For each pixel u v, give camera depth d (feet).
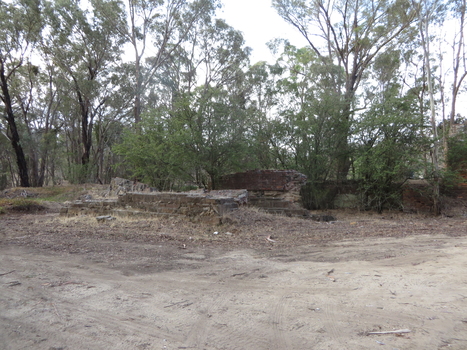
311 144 70.95
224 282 17.53
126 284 17.16
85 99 116.57
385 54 92.27
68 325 12.36
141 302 14.60
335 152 71.15
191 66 123.03
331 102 69.41
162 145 59.77
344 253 24.50
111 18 102.01
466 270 18.21
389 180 63.36
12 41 99.40
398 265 20.20
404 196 64.80
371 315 12.75
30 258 22.56
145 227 35.19
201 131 59.06
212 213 37.22
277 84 84.48
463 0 69.82
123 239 29.63
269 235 32.83
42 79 126.11
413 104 62.90
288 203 55.21
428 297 14.42
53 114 143.02
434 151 60.13
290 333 11.45
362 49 85.97
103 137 140.26
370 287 16.03
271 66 108.99
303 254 24.52
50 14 96.12
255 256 23.91
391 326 11.78
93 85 110.32
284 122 72.95
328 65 89.92
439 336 10.95
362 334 11.23
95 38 106.22
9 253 23.97
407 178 64.34
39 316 13.17
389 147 60.34
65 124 154.81
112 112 134.72
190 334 11.59
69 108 132.16
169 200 40.32
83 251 24.76
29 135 123.95
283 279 17.93
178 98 60.54
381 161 60.75
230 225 36.09
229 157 60.75
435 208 58.85
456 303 13.62
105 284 17.15
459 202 62.49
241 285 16.98
